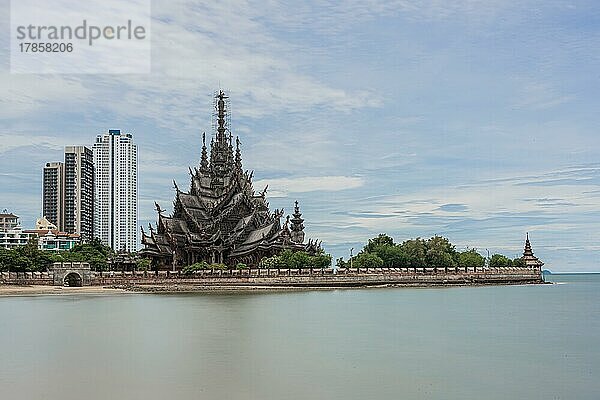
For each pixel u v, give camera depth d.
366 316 89.44
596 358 54.16
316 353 54.94
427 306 110.19
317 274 176.62
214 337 64.44
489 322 83.19
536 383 44.38
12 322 78.31
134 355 52.84
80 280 165.00
